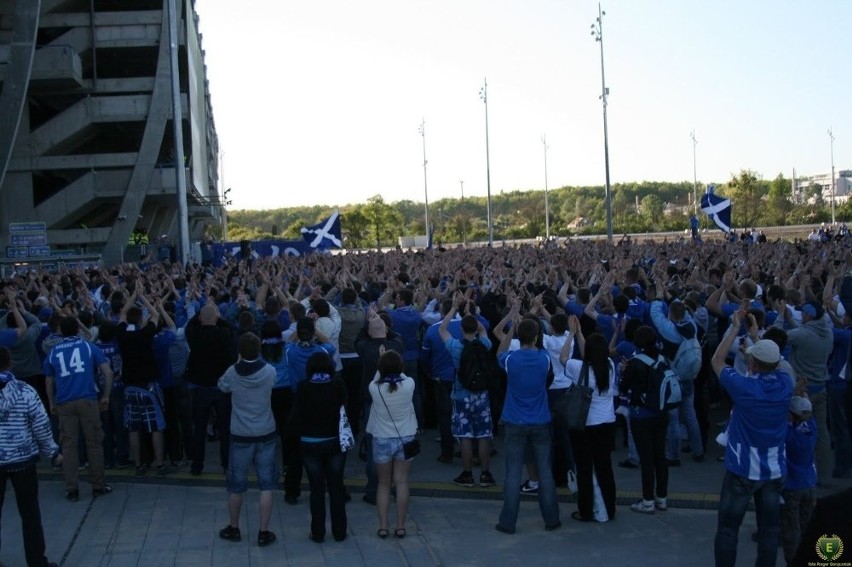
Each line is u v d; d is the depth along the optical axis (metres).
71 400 8.99
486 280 15.73
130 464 10.37
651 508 8.23
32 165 44.41
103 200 47.50
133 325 9.73
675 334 9.58
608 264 17.94
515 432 7.80
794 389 6.51
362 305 11.18
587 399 7.82
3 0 42.69
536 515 8.38
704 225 95.94
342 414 7.64
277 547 7.57
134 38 45.41
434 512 8.54
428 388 12.24
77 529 8.14
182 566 7.14
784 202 103.88
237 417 7.61
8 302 11.97
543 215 133.50
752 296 9.71
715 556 6.34
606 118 49.62
